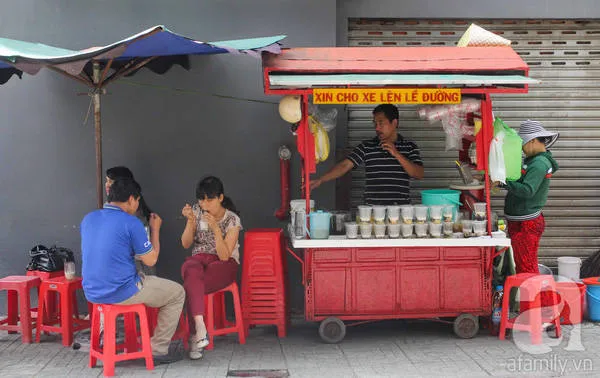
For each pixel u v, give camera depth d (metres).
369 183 5.99
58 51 5.05
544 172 5.50
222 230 5.36
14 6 6.19
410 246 5.25
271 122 6.31
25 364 5.00
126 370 4.81
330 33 6.27
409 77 4.95
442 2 6.61
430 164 6.75
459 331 5.46
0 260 6.32
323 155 5.44
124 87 6.27
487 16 6.65
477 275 5.42
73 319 5.78
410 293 5.40
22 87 6.25
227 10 6.25
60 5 6.19
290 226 5.55
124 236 4.65
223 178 6.34
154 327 5.56
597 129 6.88
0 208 6.31
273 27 6.27
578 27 6.80
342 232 5.53
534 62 6.82
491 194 6.82
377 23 6.70
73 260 6.05
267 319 5.61
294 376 4.67
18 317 5.84
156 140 6.30
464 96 5.30
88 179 6.32
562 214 6.91
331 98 5.02
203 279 5.14
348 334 5.70
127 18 6.21
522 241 5.71
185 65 6.00
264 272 5.57
